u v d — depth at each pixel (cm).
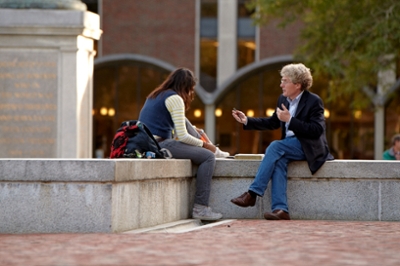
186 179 1151
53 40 1622
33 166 924
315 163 1139
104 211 917
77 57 1625
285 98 1174
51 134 1636
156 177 1026
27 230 927
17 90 1631
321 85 4003
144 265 654
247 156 1191
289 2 3102
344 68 3123
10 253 725
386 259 704
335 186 1159
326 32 3033
